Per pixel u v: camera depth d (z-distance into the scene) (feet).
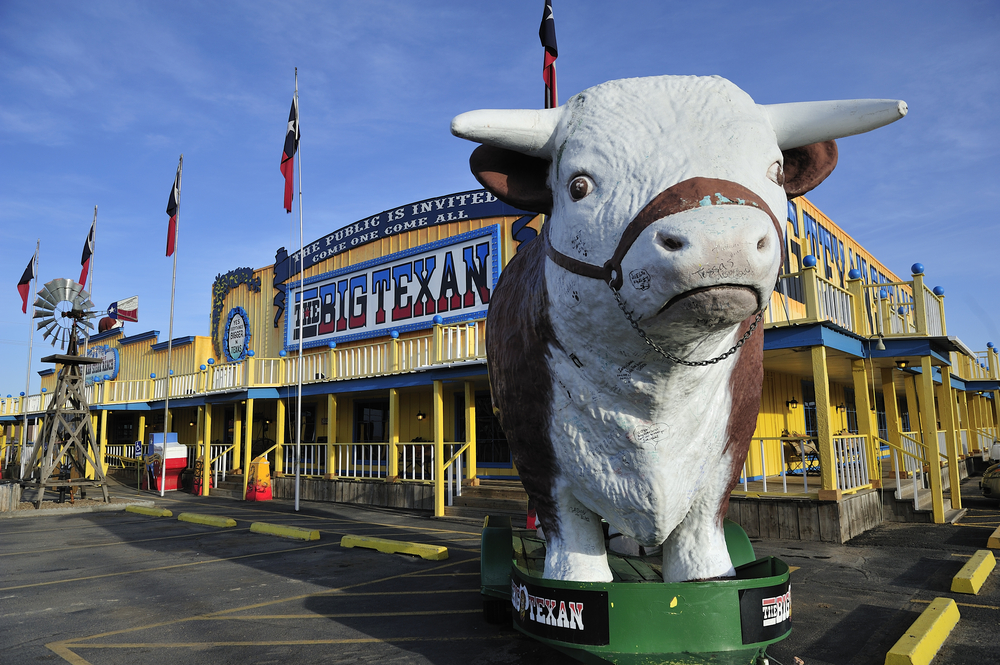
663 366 7.45
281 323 61.62
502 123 7.84
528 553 13.99
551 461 9.07
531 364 8.88
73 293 46.26
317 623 15.62
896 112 7.43
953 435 34.83
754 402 9.36
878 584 18.94
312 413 57.41
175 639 14.52
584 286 7.22
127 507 43.34
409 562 23.57
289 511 40.93
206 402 54.80
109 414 86.22
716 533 9.59
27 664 12.96
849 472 28.58
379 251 52.37
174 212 53.98
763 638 8.76
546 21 29.27
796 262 40.73
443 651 13.33
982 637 14.05
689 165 6.45
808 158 8.60
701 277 5.61
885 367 36.83
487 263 44.39
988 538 25.49
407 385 40.14
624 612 8.56
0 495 40.96
